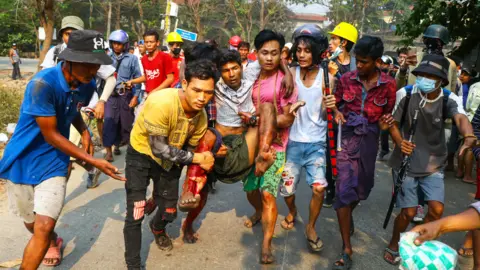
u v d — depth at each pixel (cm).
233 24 4109
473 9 759
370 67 350
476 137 328
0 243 367
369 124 364
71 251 365
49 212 281
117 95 604
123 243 384
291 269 357
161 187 329
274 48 354
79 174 562
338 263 353
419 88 344
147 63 604
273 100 364
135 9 3753
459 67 832
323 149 381
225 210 473
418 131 358
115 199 484
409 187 360
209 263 360
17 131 285
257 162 322
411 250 204
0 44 3794
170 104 280
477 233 339
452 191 583
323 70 370
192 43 354
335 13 3391
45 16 1285
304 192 549
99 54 275
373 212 492
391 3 2867
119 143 636
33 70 2333
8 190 295
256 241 403
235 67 349
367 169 363
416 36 814
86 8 3866
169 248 377
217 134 320
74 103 293
